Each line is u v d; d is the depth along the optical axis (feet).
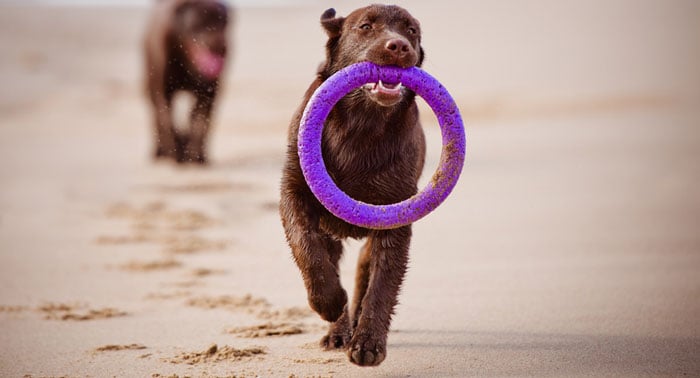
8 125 109.70
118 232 46.68
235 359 24.84
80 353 26.16
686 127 96.84
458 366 24.00
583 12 202.49
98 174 69.46
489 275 35.60
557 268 36.63
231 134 95.45
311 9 248.11
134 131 106.63
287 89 133.28
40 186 64.34
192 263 39.11
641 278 34.45
